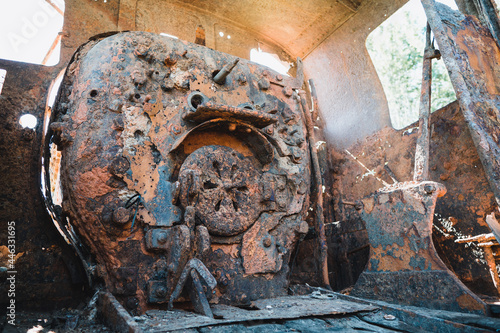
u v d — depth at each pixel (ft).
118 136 17.44
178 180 17.34
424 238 16.88
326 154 33.42
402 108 27.84
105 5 28.19
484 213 21.09
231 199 18.81
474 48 21.39
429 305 16.05
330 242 30.37
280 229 20.51
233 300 17.88
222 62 22.03
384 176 28.04
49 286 19.70
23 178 21.13
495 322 12.71
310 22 33.63
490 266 18.58
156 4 30.71
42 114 22.71
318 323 14.21
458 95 18.85
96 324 15.66
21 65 23.07
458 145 23.15
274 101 23.17
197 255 16.26
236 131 20.02
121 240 16.53
